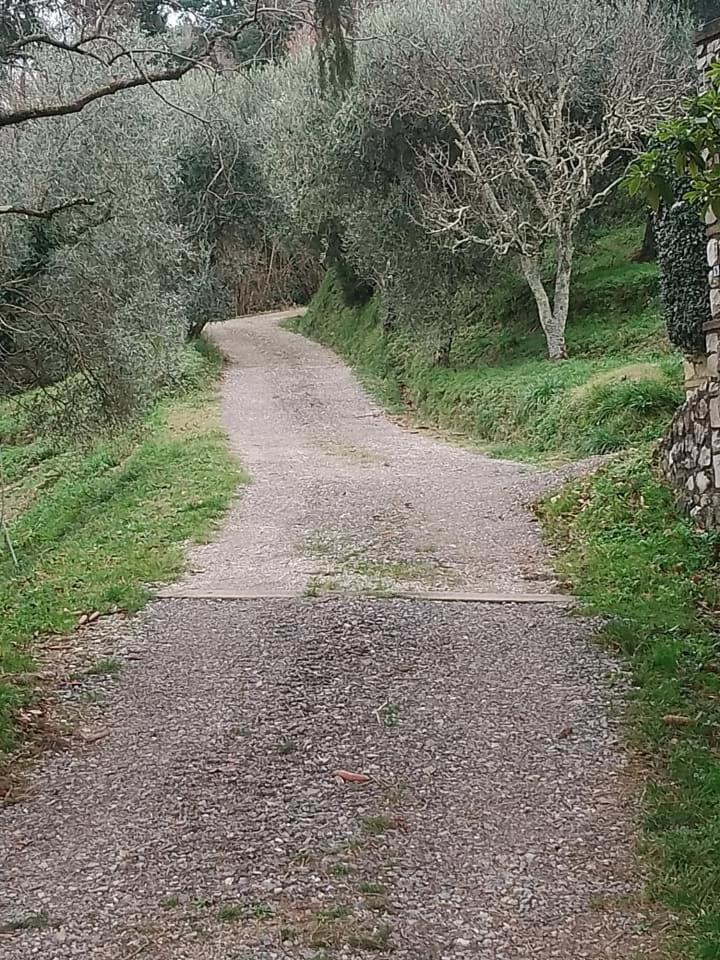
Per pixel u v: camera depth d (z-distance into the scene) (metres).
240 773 4.41
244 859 3.68
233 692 5.35
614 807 4.04
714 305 8.06
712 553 7.57
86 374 12.36
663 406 12.27
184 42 7.47
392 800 4.13
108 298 12.53
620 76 16.73
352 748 4.65
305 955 3.08
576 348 17.41
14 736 4.77
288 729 4.87
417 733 4.80
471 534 8.95
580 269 21.09
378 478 11.70
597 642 6.00
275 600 7.04
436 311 19.52
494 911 3.34
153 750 4.67
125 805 4.13
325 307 32.62
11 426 17.27
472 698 5.21
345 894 3.43
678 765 4.31
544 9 16.80
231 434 16.03
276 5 7.04
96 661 5.90
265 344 30.22
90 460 15.30
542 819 3.96
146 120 13.45
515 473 11.55
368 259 20.92
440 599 6.99
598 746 4.62
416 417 18.30
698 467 8.41
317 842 3.79
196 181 24.91
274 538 9.04
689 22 19.34
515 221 17.20
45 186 11.79
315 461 13.20
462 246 18.41
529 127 17.19
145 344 13.42
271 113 21.64
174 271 16.02
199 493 11.09
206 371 23.09
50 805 4.16
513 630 6.30
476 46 17.19
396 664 5.71
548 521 9.17
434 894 3.44
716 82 4.58
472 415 16.17
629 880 3.51
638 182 4.66
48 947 3.15
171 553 8.55
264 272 41.72
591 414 12.78
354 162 19.11
